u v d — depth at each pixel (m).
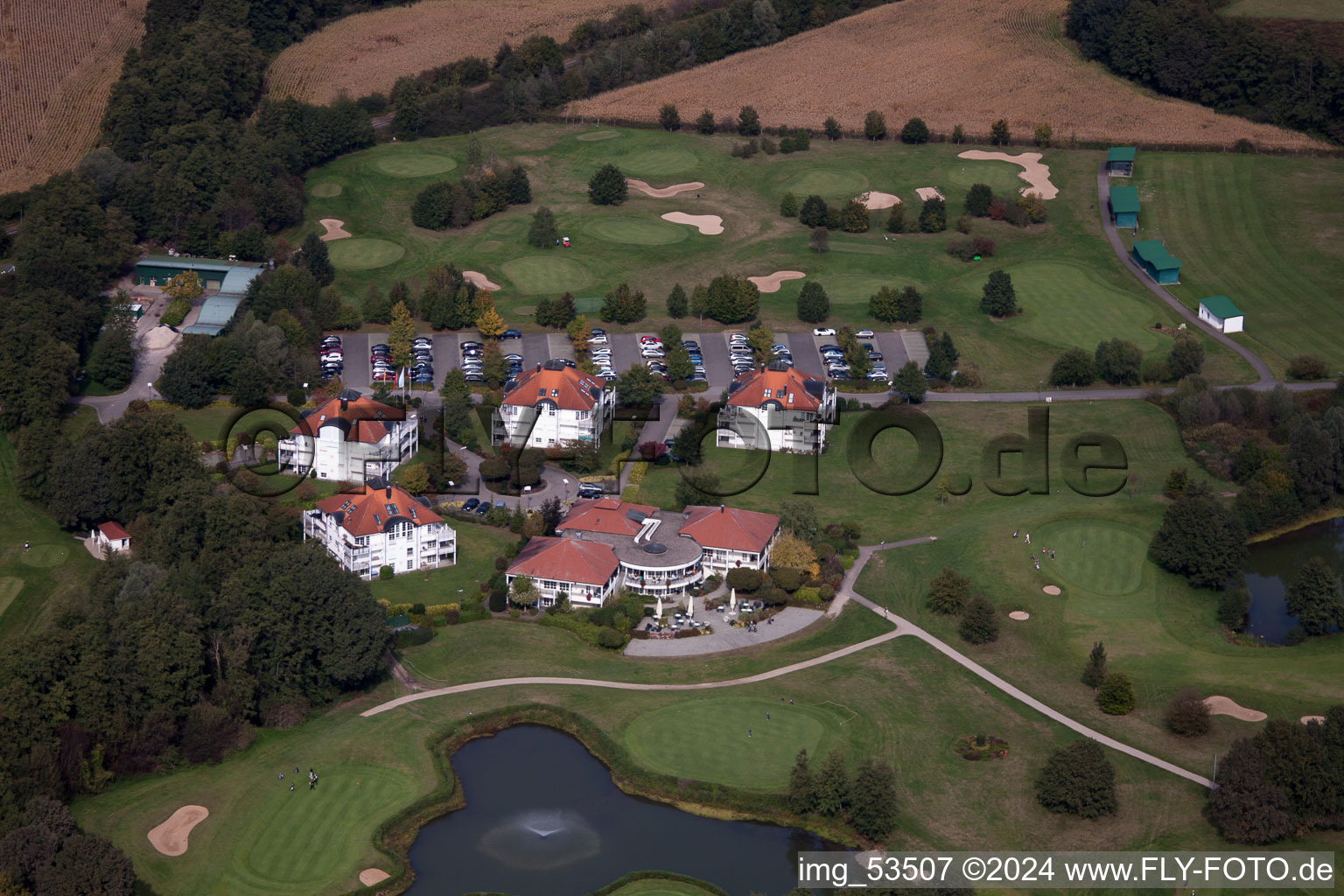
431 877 186.00
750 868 188.50
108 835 189.75
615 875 187.12
